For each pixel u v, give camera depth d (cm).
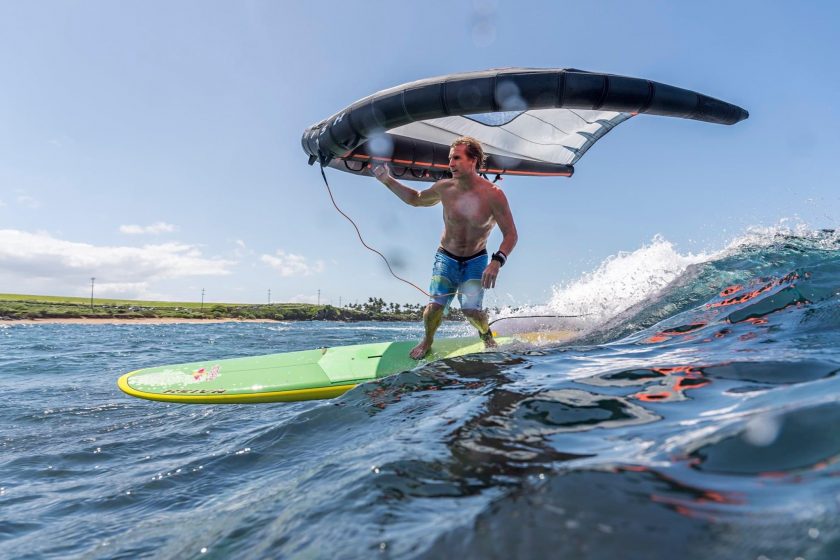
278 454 265
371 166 578
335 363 506
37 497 279
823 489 100
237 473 263
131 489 271
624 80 437
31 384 701
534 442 169
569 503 113
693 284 517
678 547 90
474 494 134
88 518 241
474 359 338
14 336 2205
